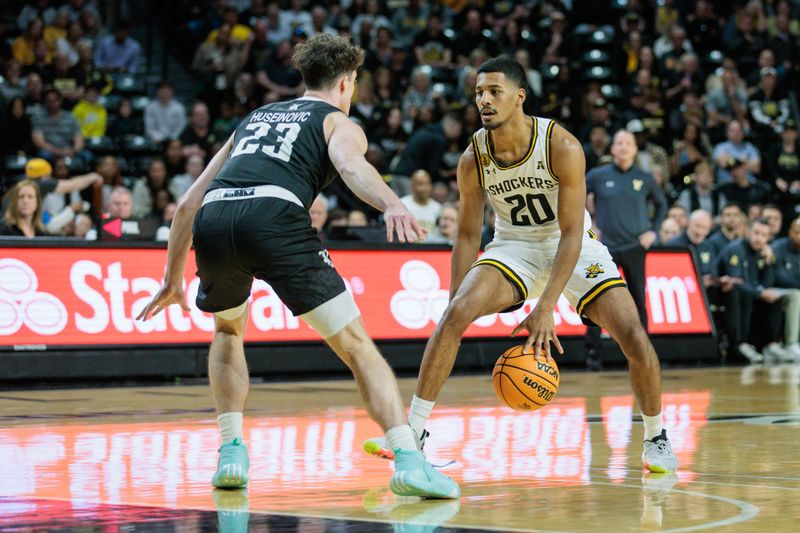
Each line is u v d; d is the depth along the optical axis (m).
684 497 7.44
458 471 8.73
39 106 28.91
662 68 34.44
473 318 8.90
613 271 9.30
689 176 30.31
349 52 8.08
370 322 19.92
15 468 8.77
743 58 36.38
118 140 29.00
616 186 20.45
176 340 18.42
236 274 7.62
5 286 17.27
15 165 26.50
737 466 9.02
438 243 21.03
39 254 17.59
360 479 8.24
